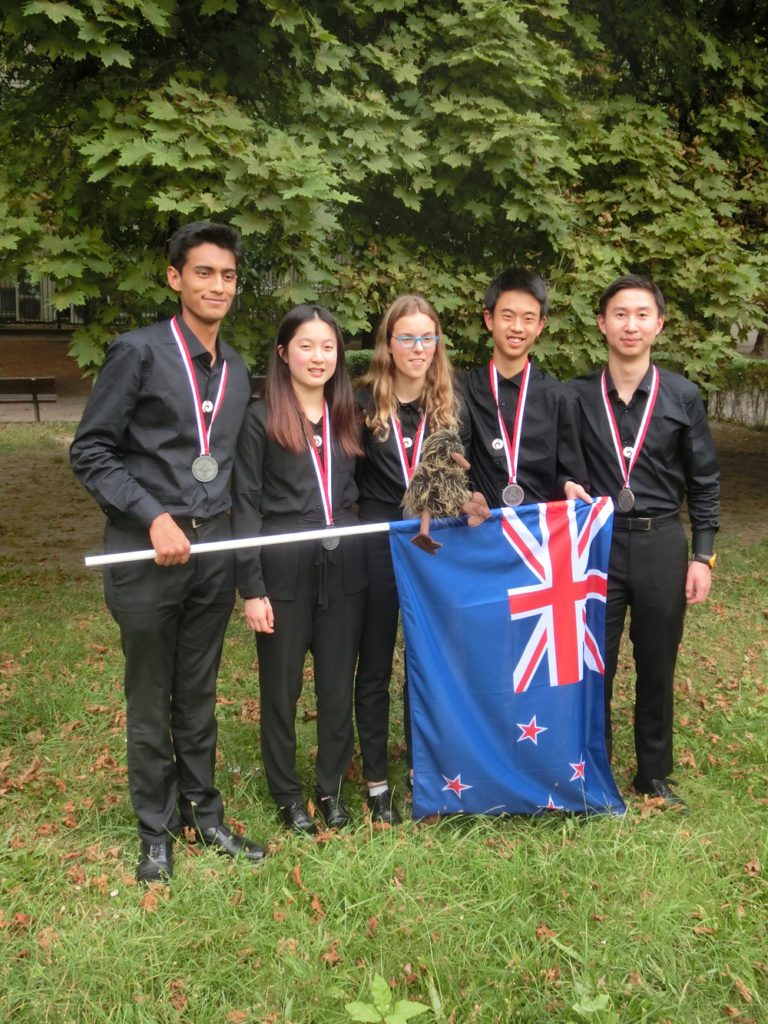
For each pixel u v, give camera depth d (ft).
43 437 48.01
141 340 9.79
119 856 11.00
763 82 25.54
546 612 11.46
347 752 11.84
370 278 18.62
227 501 10.36
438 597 11.17
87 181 16.71
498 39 18.86
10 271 16.81
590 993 8.55
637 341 11.51
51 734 14.48
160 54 17.89
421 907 9.85
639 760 12.66
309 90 17.95
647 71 26.12
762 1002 8.68
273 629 11.05
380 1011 7.75
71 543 28.04
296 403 10.86
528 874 10.38
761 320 22.27
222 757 13.76
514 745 11.55
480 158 18.45
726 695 16.67
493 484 11.91
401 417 11.55
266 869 10.50
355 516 11.60
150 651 10.19
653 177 21.39
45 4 14.74
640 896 10.02
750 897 10.12
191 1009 8.53
